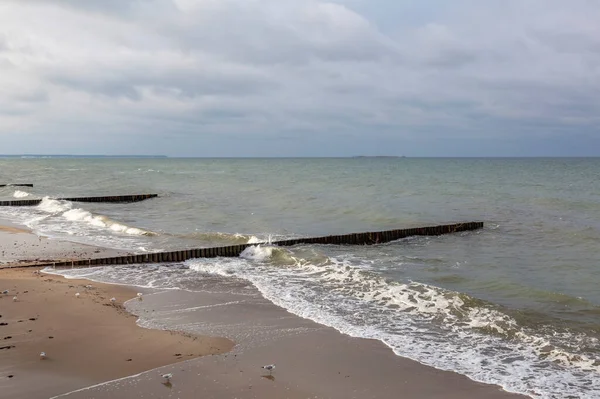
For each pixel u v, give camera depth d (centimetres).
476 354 1021
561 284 1584
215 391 852
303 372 935
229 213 3353
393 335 1130
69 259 1889
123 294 1474
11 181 6606
